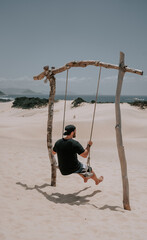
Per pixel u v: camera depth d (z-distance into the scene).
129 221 4.42
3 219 4.09
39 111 78.94
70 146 4.84
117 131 5.02
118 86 5.00
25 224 3.99
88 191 6.19
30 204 4.98
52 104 6.40
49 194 5.83
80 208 5.00
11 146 13.44
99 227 4.08
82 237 3.66
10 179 6.61
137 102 67.00
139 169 8.95
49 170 7.89
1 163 8.20
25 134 30.41
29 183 6.51
